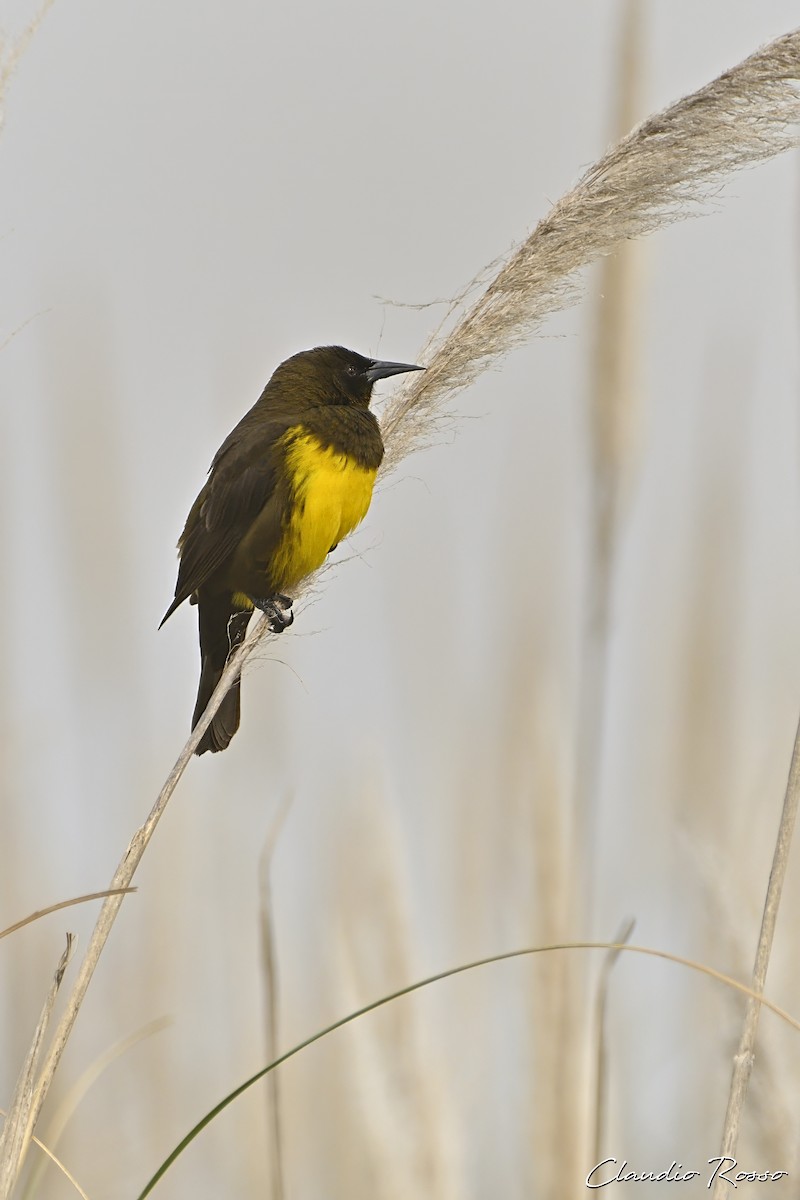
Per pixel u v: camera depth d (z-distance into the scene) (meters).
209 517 10.41
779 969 10.95
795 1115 7.89
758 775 12.99
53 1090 11.54
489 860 12.12
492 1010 11.46
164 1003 12.43
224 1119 11.87
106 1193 11.36
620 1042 10.96
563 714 11.77
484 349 8.03
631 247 10.49
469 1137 10.29
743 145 7.48
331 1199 10.96
